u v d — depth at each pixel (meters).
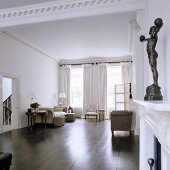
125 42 8.48
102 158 3.89
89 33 7.24
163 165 1.05
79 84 11.98
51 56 10.84
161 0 1.86
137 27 5.88
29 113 7.99
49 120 8.32
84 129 7.57
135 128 6.70
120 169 3.29
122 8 3.84
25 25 4.52
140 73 5.99
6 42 7.06
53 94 11.26
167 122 0.82
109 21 5.98
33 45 8.81
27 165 3.47
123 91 10.41
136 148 4.67
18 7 4.38
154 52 1.71
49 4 4.18
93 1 3.96
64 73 12.05
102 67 11.48
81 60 11.91
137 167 3.38
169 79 1.56
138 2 3.76
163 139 0.90
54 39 8.05
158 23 1.61
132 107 7.12
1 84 6.78
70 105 11.81
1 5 4.30
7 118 8.14
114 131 7.13
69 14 4.13
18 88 7.74
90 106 11.26
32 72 8.89
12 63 7.40
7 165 2.22
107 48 9.59
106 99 11.32
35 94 9.05
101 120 10.52
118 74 11.38
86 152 4.34
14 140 5.55
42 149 4.58
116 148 4.68
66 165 3.48
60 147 4.77
